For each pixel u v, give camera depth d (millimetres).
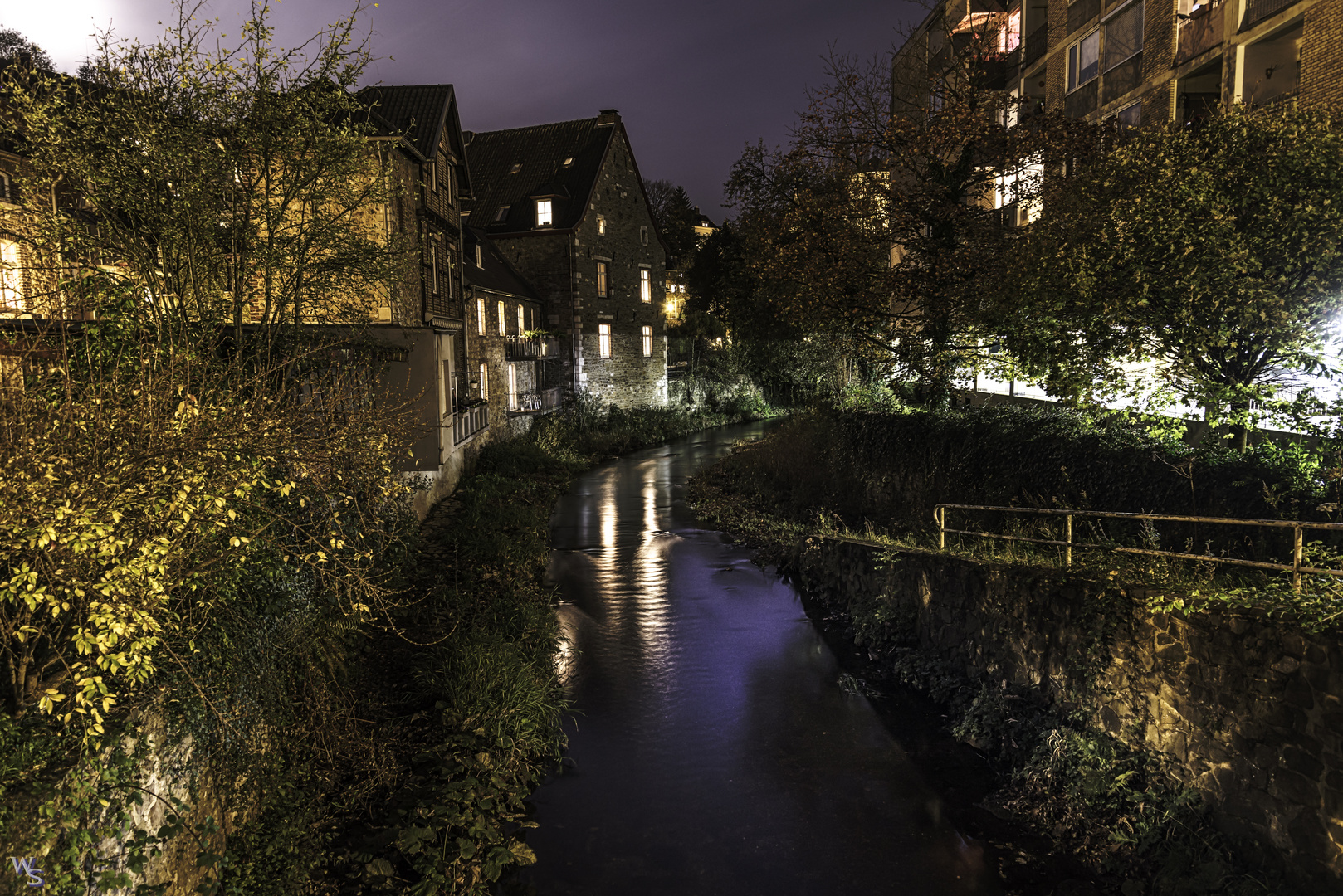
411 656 10320
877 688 11141
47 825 3912
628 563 17625
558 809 8172
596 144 40781
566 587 15797
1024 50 25469
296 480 6680
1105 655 8227
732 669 11789
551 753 9172
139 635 4531
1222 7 16625
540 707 9570
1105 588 8273
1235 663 6734
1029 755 8633
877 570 13281
